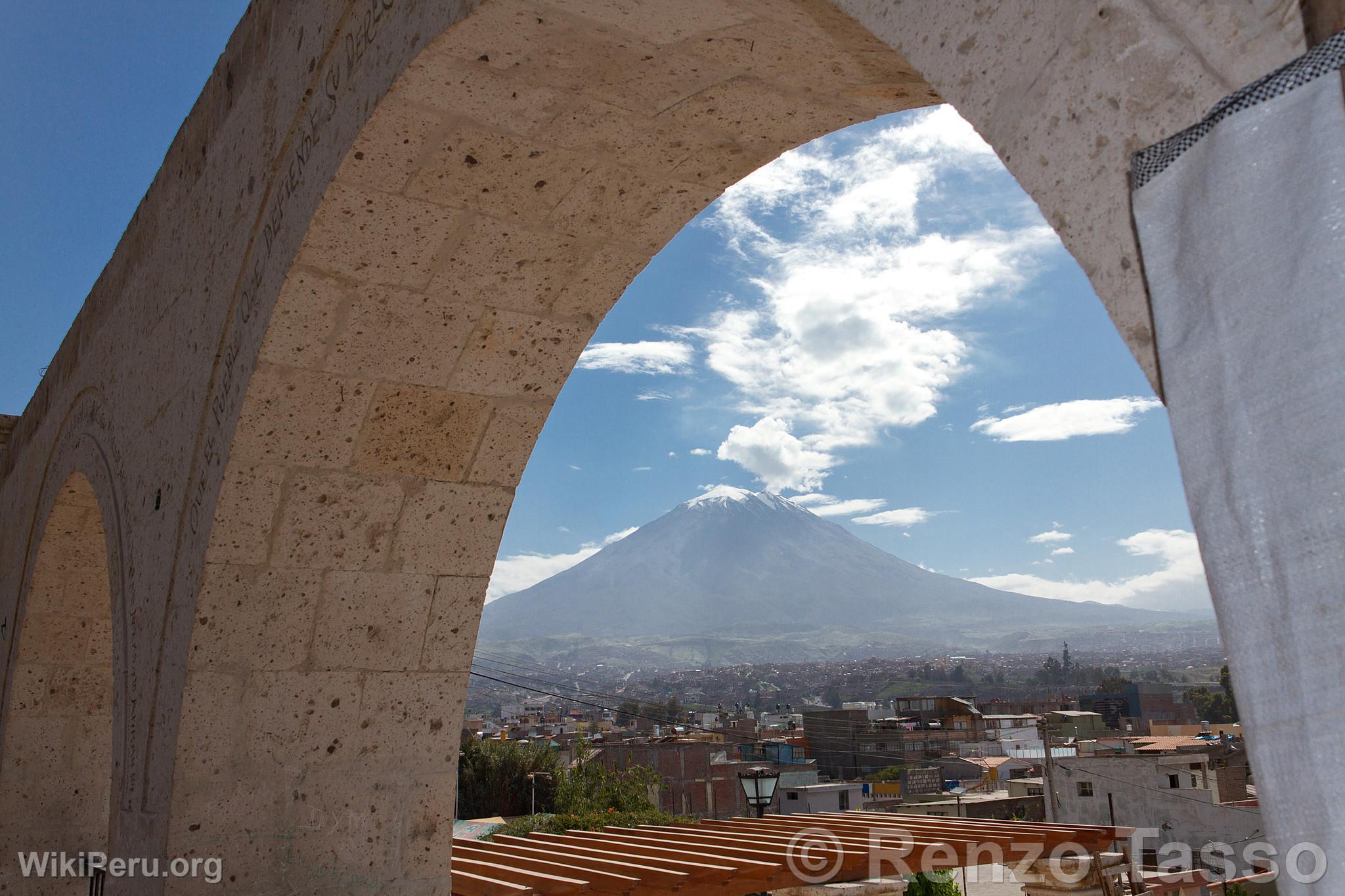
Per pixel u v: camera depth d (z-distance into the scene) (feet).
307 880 11.06
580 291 11.34
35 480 20.93
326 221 9.64
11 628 20.85
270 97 11.18
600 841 19.51
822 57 8.20
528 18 7.76
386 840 11.66
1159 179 3.31
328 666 11.52
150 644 12.25
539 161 9.62
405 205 9.74
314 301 10.20
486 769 78.13
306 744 11.34
